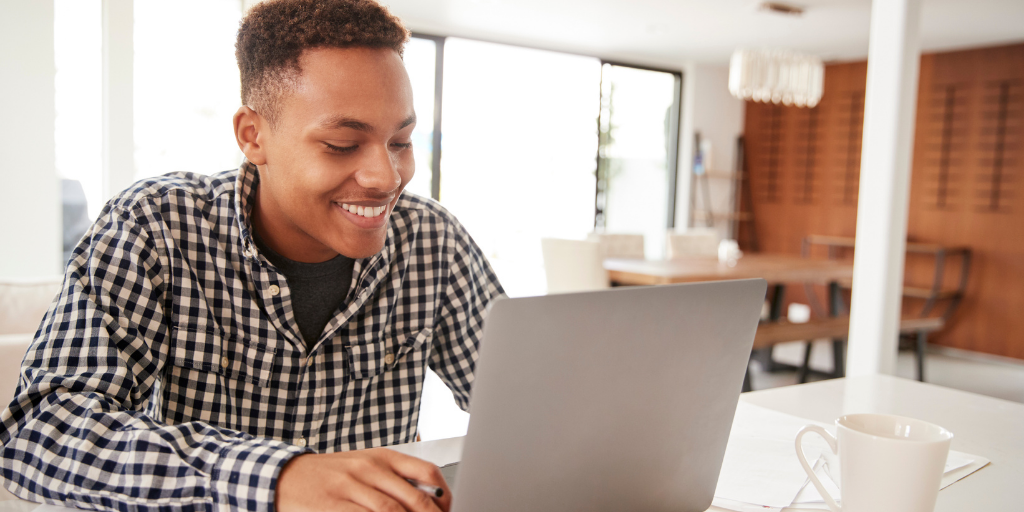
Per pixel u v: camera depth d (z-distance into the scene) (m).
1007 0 4.04
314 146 0.68
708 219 6.72
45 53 3.02
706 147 6.45
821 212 6.30
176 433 0.60
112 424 0.62
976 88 5.18
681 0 4.35
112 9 3.27
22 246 3.01
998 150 5.07
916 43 3.01
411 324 0.97
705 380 0.58
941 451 0.54
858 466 0.56
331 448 0.92
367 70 0.67
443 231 1.01
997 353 5.09
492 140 5.69
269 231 0.83
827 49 5.62
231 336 0.85
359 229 0.73
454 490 0.47
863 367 3.15
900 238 3.09
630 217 6.45
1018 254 4.97
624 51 5.97
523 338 0.45
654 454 0.57
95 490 0.58
